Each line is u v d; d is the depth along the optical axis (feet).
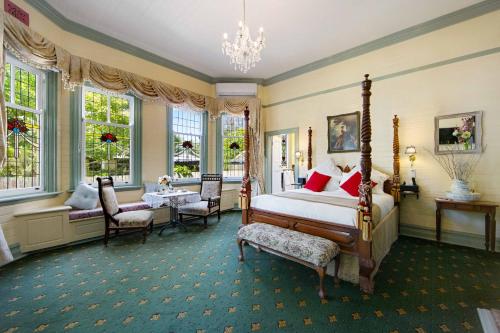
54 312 6.11
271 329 5.49
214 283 7.64
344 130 15.31
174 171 17.30
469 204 10.41
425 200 12.40
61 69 10.73
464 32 11.31
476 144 11.01
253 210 10.89
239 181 19.69
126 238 12.26
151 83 14.89
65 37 11.78
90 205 11.87
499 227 10.52
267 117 19.81
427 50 12.30
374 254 7.98
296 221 9.20
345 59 15.31
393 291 7.14
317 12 11.36
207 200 15.98
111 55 13.47
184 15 11.62
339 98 15.65
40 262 9.23
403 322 5.73
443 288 7.30
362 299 6.73
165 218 15.06
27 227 9.77
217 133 19.48
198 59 16.35
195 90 18.08
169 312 6.13
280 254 7.93
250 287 7.40
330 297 6.84
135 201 14.83
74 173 12.37
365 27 12.62
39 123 11.12
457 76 11.51
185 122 18.13
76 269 8.64
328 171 14.66
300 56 15.92
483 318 5.77
